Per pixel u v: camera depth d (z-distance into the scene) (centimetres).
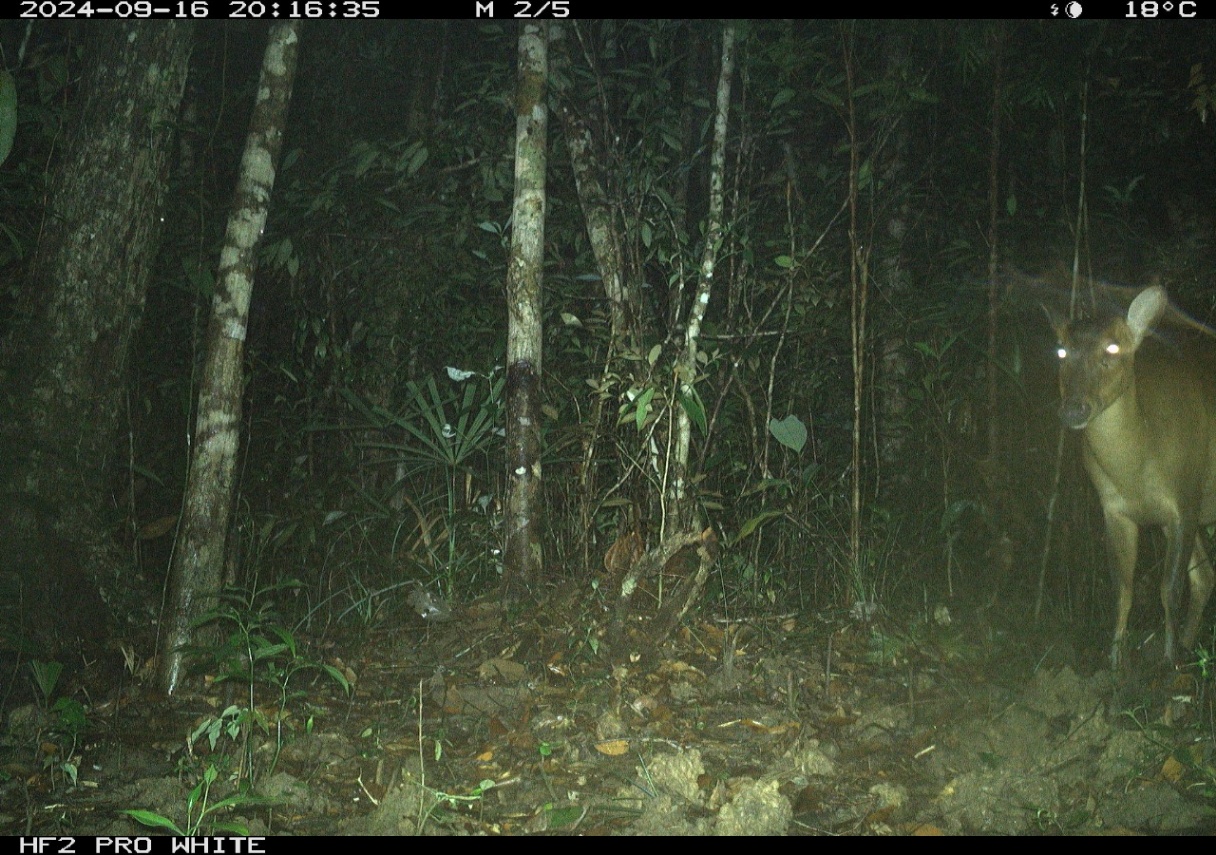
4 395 516
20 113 558
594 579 573
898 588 612
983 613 576
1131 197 736
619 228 642
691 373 540
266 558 632
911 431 703
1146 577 650
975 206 723
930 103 640
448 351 714
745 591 608
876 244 716
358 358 722
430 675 511
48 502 518
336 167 673
